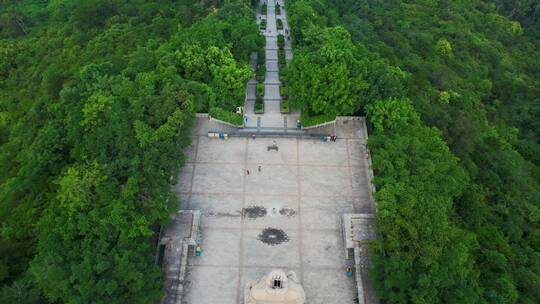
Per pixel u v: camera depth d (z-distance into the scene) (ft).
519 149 308.81
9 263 184.44
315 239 182.19
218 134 218.79
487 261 197.88
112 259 152.76
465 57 405.80
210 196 195.93
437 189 194.18
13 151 260.62
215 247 178.50
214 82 230.48
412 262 160.56
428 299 152.25
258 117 235.81
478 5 523.70
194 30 265.13
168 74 221.25
